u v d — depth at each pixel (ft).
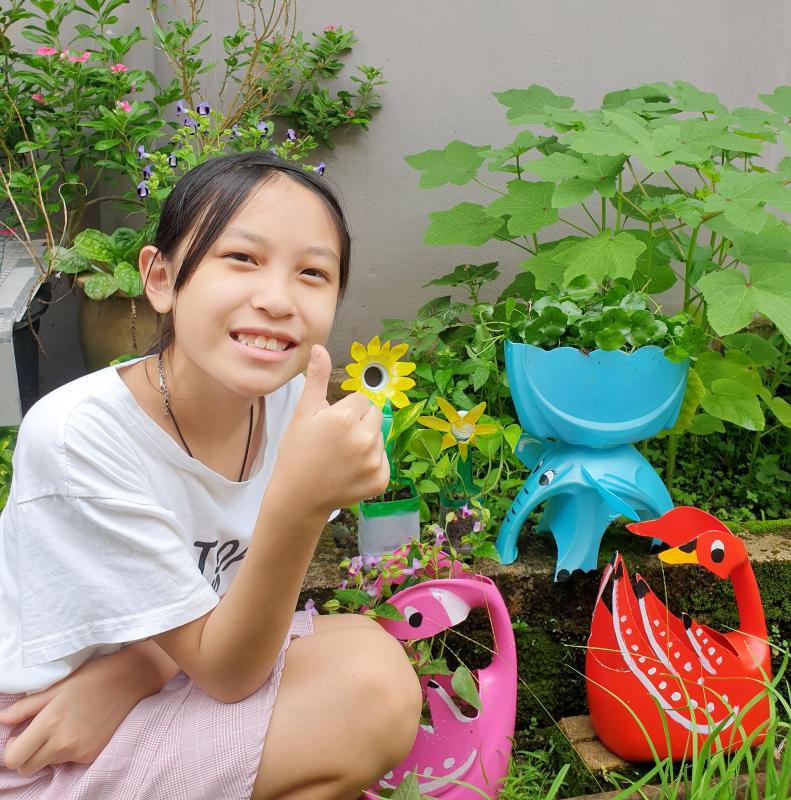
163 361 4.14
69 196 8.15
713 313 5.76
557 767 5.64
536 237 8.75
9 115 7.97
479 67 8.64
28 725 3.99
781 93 7.90
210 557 4.44
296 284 3.73
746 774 5.18
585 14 8.65
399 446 5.87
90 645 3.88
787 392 8.50
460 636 5.92
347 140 8.60
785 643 6.56
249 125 7.82
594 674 5.32
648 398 5.58
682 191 7.68
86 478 3.82
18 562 3.97
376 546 5.63
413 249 8.92
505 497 6.47
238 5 8.27
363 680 4.08
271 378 3.73
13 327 6.79
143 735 4.06
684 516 5.30
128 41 7.72
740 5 8.86
